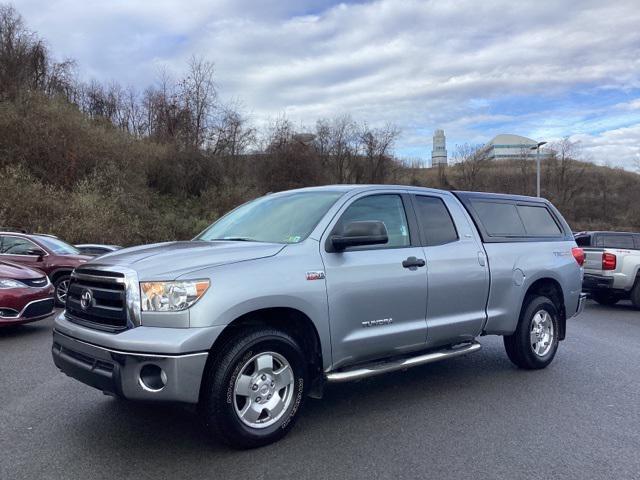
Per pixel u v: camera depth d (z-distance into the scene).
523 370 6.48
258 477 3.60
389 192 5.25
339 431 4.44
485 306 5.77
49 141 24.92
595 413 4.96
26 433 4.30
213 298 3.77
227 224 5.41
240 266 4.00
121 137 30.64
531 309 6.31
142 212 26.16
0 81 27.55
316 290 4.30
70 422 4.54
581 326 10.04
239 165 38.84
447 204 5.75
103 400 5.11
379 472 3.70
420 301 5.06
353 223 4.48
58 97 28.78
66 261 11.33
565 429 4.55
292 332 4.38
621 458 3.98
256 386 4.03
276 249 4.30
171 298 3.70
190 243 4.68
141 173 30.05
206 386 3.84
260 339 3.99
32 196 20.62
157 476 3.59
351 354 4.57
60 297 11.30
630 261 12.16
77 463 3.77
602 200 63.62
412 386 5.78
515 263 6.08
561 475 3.70
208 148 36.81
